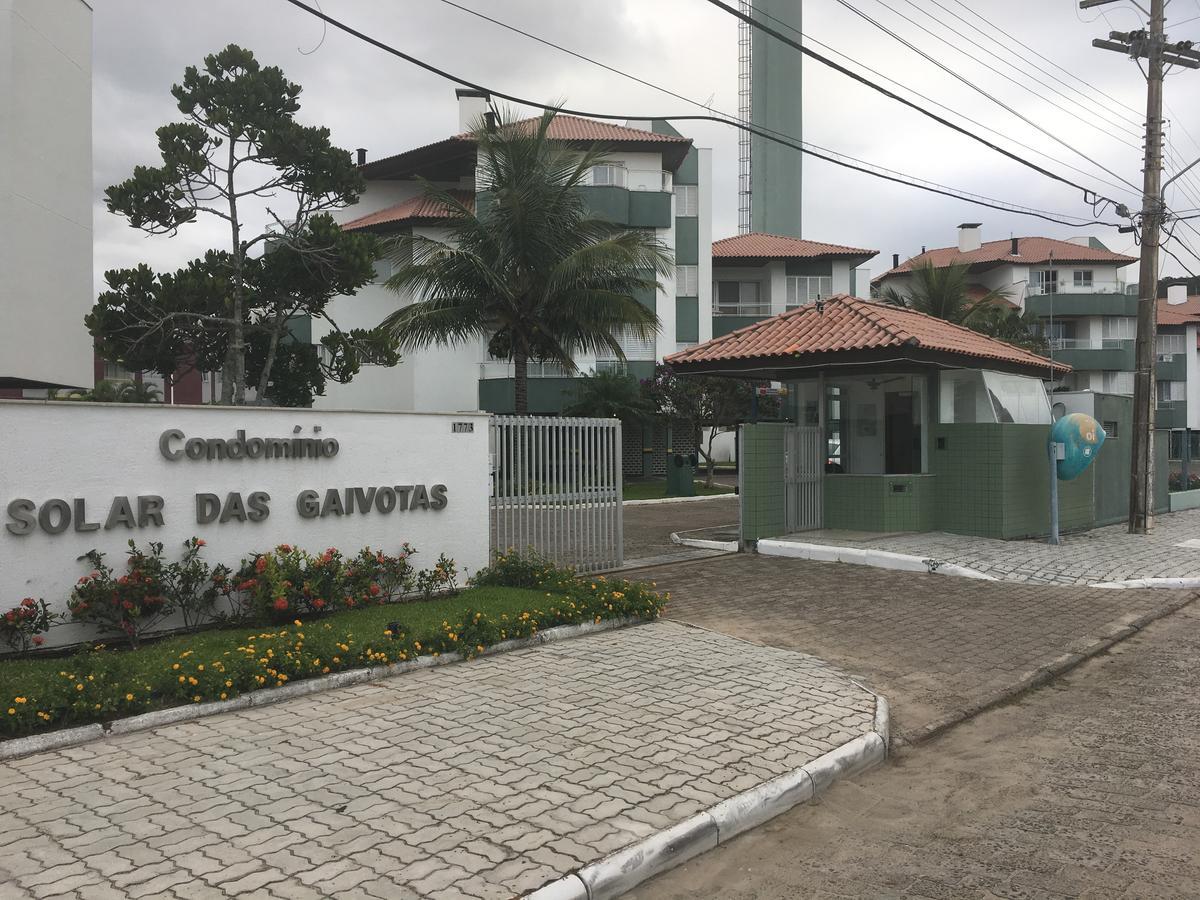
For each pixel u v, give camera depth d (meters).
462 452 9.54
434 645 7.13
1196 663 7.92
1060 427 14.20
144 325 16.61
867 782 5.20
